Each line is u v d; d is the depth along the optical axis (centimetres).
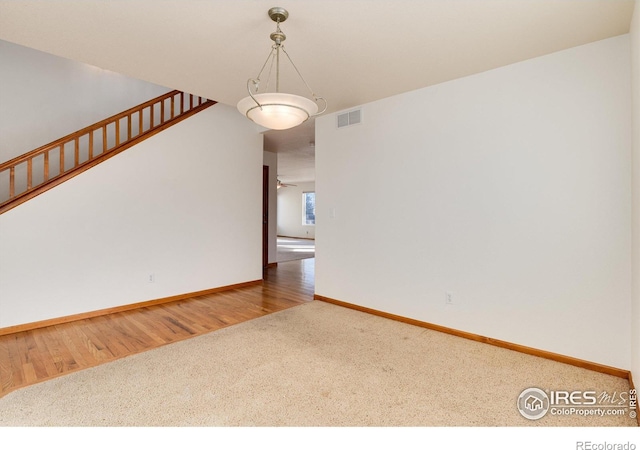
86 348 266
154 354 254
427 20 201
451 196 297
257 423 170
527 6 187
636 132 184
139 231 382
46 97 421
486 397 196
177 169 415
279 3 185
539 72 249
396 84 305
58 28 212
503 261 268
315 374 223
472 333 286
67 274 331
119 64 264
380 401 191
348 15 196
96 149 456
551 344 246
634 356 199
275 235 684
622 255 218
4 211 295
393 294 340
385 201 345
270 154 662
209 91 323
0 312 294
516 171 260
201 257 442
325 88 315
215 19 201
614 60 220
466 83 286
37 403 187
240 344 273
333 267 398
